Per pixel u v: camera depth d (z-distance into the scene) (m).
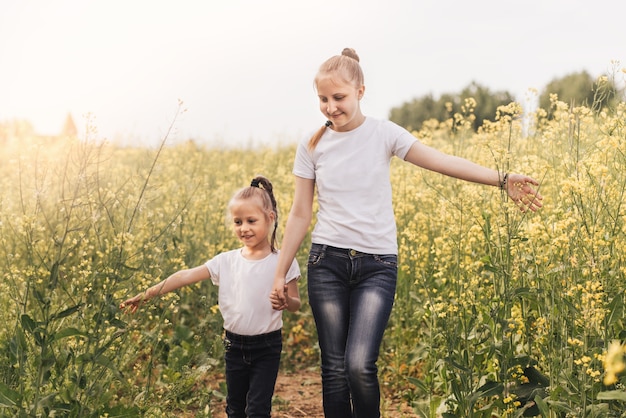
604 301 3.20
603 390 3.03
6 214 4.59
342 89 3.25
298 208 3.52
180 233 5.63
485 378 3.53
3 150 9.99
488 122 5.45
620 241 3.51
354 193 3.36
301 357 5.57
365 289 3.27
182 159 9.97
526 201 3.35
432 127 9.11
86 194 3.73
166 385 4.14
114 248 3.52
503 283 3.39
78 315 3.29
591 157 3.80
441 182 6.06
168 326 5.34
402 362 4.83
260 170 8.63
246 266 3.61
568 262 3.33
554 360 3.21
